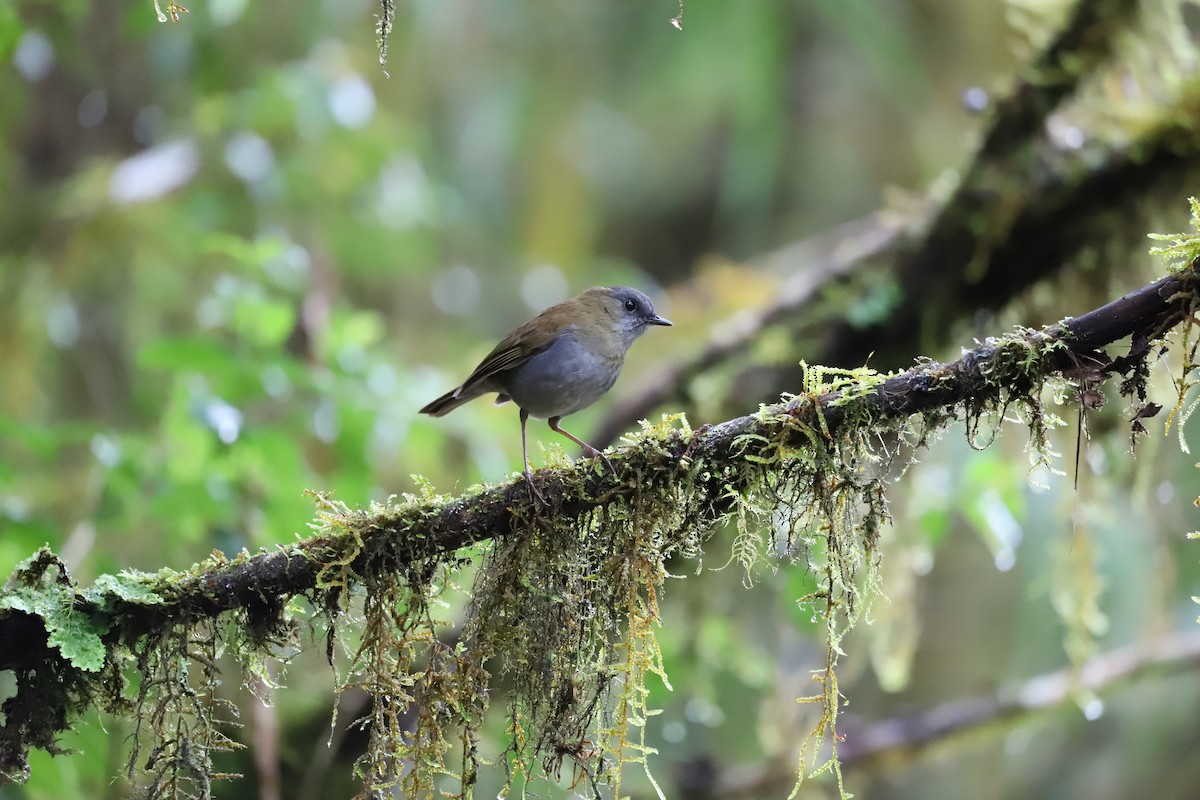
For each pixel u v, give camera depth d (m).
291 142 13.10
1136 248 9.48
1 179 12.84
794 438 5.91
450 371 14.52
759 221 17.27
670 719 11.43
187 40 12.80
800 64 15.21
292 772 9.32
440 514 5.99
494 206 16.20
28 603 5.65
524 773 5.98
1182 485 11.54
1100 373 5.63
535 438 11.84
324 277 13.01
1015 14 9.66
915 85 13.72
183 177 12.86
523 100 15.34
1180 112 9.02
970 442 5.90
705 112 15.95
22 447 11.30
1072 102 9.48
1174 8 9.05
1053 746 14.34
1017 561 14.03
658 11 14.74
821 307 10.66
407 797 5.77
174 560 9.55
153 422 12.34
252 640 5.96
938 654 14.85
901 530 10.34
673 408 11.02
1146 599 12.65
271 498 9.23
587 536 6.11
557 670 5.98
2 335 12.73
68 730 5.87
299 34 13.79
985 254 9.66
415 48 14.99
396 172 13.53
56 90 13.80
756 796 11.54
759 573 9.68
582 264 16.67
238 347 10.75
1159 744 13.87
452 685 5.85
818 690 11.34
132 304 13.29
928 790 14.46
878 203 16.28
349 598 6.01
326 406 9.91
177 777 5.72
